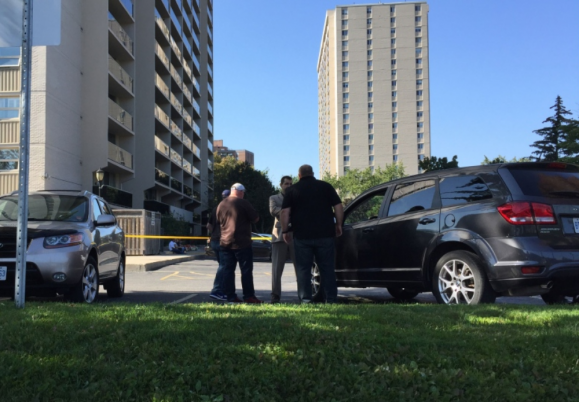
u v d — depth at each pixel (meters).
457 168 7.54
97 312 5.70
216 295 8.98
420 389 3.12
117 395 3.01
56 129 25.14
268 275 15.52
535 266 6.36
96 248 8.36
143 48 37.66
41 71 23.97
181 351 3.91
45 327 4.75
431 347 4.06
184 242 42.38
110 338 4.31
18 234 6.11
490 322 5.23
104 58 28.77
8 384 3.12
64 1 26.14
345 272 8.80
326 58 161.25
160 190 44.50
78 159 27.97
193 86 57.88
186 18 53.88
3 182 23.77
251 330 4.62
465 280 6.99
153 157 37.19
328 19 152.38
